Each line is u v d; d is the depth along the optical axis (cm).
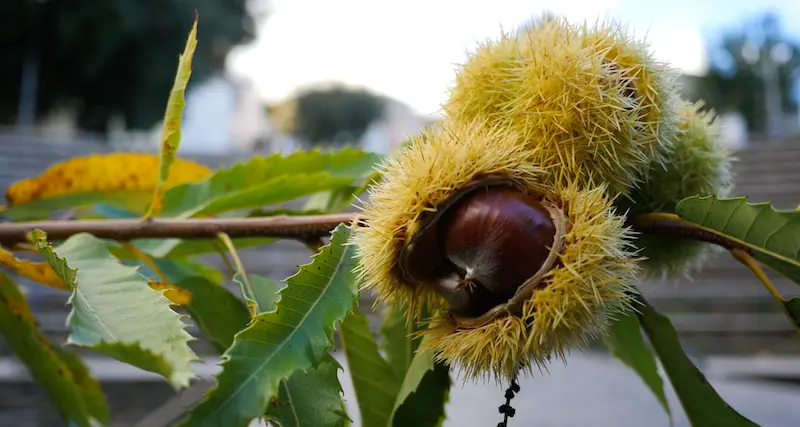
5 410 65
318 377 18
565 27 20
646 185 21
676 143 22
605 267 17
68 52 382
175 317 15
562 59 19
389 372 22
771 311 104
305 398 17
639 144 19
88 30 372
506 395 18
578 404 62
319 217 23
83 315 15
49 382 26
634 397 66
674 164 22
